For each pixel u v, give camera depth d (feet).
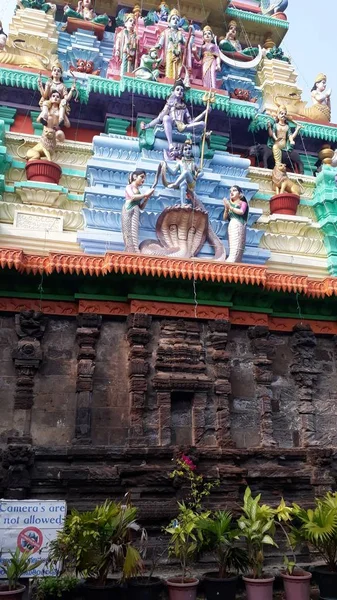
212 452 36.73
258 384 40.88
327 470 38.78
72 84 58.39
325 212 58.85
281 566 33.76
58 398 37.35
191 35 66.95
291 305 43.42
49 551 27.07
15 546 27.99
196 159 56.49
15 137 54.24
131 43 63.98
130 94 59.06
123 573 26.40
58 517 29.17
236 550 28.37
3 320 37.91
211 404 39.22
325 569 28.63
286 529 35.65
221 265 39.40
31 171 51.65
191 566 32.60
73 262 37.22
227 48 72.69
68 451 34.86
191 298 40.47
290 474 37.70
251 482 37.32
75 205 52.85
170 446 36.35
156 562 32.53
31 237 48.34
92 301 39.04
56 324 38.96
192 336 40.16
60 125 56.90
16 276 37.42
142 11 74.79
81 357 37.76
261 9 84.53
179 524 29.01
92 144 55.93
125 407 37.99
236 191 49.60
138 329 38.65
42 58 62.64
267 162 64.54
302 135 66.03
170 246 47.60
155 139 55.83
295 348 42.86
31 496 34.09
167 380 38.09
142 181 47.47
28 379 36.45
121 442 37.11
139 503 34.42
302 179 61.67
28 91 57.77
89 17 69.26
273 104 70.64
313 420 41.37
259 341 41.32
